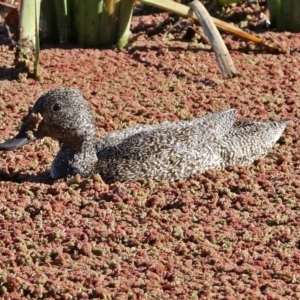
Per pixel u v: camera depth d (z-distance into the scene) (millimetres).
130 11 28922
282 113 24188
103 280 16094
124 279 16125
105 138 20500
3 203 18953
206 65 27641
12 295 15781
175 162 19578
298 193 19203
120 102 24969
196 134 19938
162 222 18062
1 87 26109
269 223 17984
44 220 18234
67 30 29438
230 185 19484
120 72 27203
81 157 19797
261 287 15820
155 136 19734
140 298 15516
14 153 21656
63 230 17797
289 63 27781
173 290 15742
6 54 28797
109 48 29219
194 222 18062
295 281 15992
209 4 31281
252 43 29047
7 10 31422
